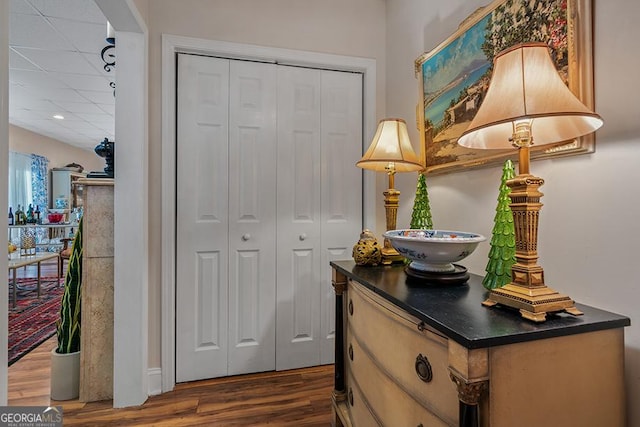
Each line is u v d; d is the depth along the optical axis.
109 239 1.85
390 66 2.24
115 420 1.64
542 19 1.10
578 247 1.01
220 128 2.06
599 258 0.95
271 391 1.92
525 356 0.70
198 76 2.02
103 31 2.58
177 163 1.99
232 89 2.08
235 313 2.09
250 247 2.12
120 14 1.62
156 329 1.90
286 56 2.12
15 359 2.30
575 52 0.99
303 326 2.21
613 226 0.91
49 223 5.78
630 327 0.87
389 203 1.53
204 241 2.03
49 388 1.93
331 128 2.26
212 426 1.60
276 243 2.16
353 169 2.30
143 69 1.79
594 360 0.76
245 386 1.97
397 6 2.15
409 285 1.11
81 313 1.85
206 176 2.04
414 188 1.93
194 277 2.01
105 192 1.85
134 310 1.78
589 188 0.98
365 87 2.29
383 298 1.03
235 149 2.08
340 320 1.53
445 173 1.64
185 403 1.79
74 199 7.29
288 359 2.18
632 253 0.87
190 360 2.01
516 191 0.84
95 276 1.83
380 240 2.28
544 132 0.96
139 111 1.77
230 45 2.02
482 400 0.67
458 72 1.52
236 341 2.09
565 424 0.73
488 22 1.34
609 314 0.81
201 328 2.03
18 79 3.63
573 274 1.03
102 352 1.84
